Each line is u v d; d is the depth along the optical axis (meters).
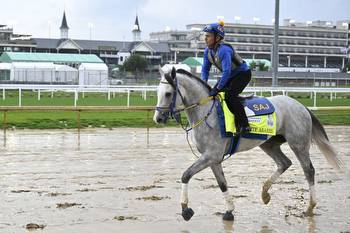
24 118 20.00
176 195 8.27
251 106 7.26
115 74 70.06
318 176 10.37
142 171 10.38
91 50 97.81
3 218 6.70
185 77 6.81
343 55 107.06
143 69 80.12
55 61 64.31
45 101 27.94
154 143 14.76
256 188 9.00
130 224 6.55
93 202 7.69
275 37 23.20
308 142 7.68
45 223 6.50
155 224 6.59
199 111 6.83
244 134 7.09
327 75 69.81
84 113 23.11
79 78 52.00
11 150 12.91
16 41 92.69
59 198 7.92
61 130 17.52
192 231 6.34
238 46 100.56
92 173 10.05
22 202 7.61
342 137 17.28
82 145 14.05
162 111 6.70
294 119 7.59
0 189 8.49
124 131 17.64
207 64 7.18
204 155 6.77
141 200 7.88
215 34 6.90
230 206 6.92
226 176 10.08
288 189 9.01
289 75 68.06
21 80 53.03
